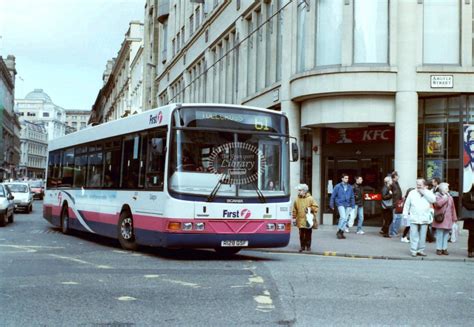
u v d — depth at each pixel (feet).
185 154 41.34
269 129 43.83
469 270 39.91
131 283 30.96
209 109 42.37
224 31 111.24
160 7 179.42
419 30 70.95
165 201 41.19
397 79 70.28
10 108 433.07
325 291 29.45
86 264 38.63
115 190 50.75
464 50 70.64
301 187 50.83
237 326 21.91
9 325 21.75
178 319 22.93
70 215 63.05
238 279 32.89
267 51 91.15
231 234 41.57
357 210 73.15
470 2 71.15
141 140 46.47
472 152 70.08
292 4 79.41
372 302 26.81
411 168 69.21
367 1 72.49
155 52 201.77
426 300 27.58
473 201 47.93
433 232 61.21
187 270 36.50
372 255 48.06
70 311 24.14
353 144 78.74
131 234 47.44
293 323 22.45
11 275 33.17
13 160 456.45
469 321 23.27
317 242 57.82
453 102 71.20
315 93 72.79
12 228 71.97
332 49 74.13
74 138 64.39
